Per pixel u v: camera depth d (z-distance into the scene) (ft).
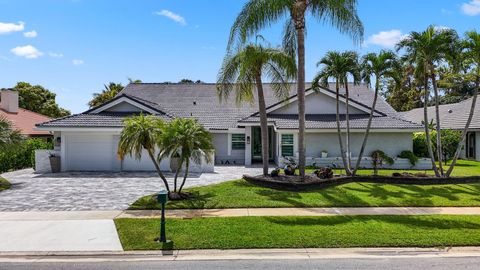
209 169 70.33
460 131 97.45
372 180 55.06
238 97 58.13
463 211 37.55
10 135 57.62
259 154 87.61
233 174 66.74
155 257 25.86
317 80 58.59
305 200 42.34
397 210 38.04
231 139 85.35
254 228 31.24
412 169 73.00
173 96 97.04
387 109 86.48
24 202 42.80
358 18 52.42
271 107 82.23
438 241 27.84
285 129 74.54
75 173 68.08
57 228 32.09
